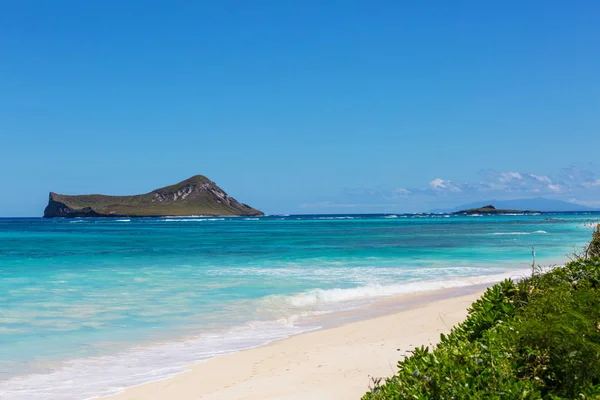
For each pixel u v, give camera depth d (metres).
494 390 4.00
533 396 3.89
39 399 8.14
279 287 19.56
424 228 86.69
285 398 7.55
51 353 10.76
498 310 6.15
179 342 11.66
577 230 71.25
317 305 16.16
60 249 41.94
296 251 37.81
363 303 16.44
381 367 8.85
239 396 7.85
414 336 11.07
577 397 4.08
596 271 7.30
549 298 5.64
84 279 22.12
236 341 11.71
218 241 52.81
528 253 34.06
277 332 12.60
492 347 4.66
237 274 23.62
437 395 4.14
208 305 15.99
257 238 58.72
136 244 48.66
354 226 104.19
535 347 4.64
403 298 17.27
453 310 13.94
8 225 135.00
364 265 27.44
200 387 8.51
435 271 24.56
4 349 11.04
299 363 9.53
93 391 8.49
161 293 18.22
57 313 14.77
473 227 89.00
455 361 4.59
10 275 23.69
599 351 4.27
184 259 31.81
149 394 8.28
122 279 22.05
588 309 5.13
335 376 8.49
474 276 22.61
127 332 12.58
